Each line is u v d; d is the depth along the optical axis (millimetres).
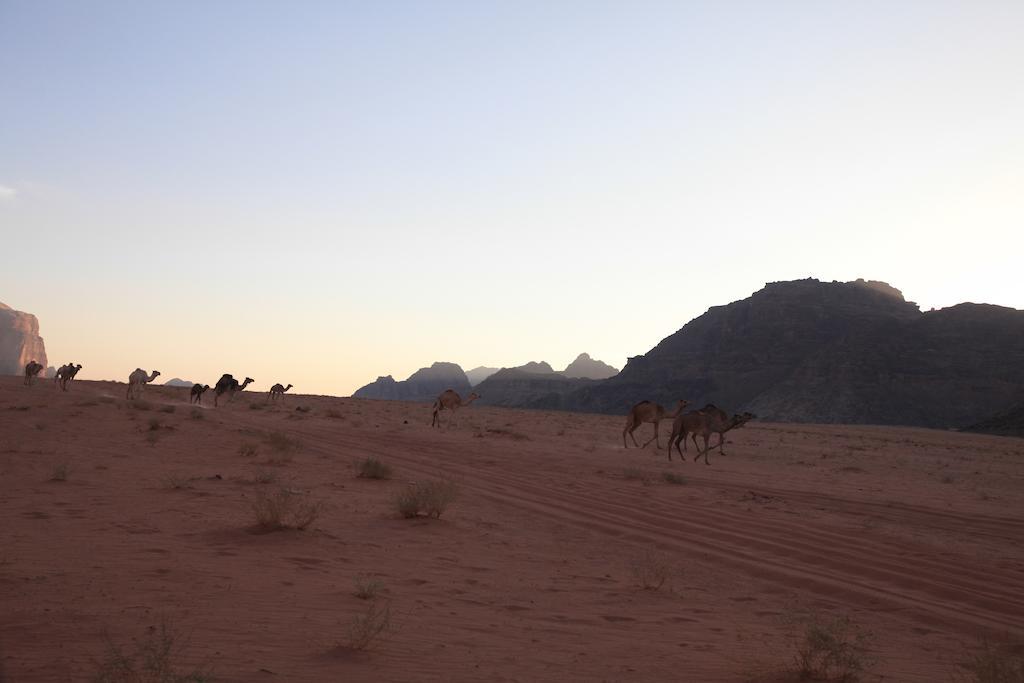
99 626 6293
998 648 8430
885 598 10555
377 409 57344
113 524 11125
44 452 19438
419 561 10602
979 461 39281
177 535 10711
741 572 11875
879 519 17203
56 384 54625
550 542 13148
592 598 9492
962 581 11688
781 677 6555
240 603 7461
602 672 6375
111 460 18906
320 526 12273
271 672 5453
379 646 6422
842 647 6852
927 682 6746
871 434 69875
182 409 39625
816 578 11477
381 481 18547
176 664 5402
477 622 7750
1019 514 19109
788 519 16406
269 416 40469
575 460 27062
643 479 22156
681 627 8414
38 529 10414
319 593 8203
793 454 35469
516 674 6078
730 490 20781
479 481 20141
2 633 5926
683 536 14273
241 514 12633
